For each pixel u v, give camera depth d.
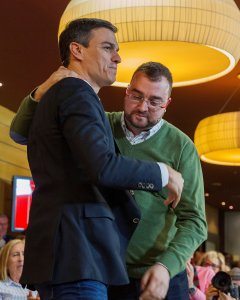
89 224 1.72
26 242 1.78
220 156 6.51
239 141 5.86
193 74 3.47
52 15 5.29
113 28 1.94
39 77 6.85
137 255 2.35
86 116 1.72
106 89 7.40
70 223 1.70
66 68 1.92
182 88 7.47
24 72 6.72
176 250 2.16
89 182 1.71
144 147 2.39
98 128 1.72
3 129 8.38
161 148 2.40
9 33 5.69
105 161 1.67
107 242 1.72
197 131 6.29
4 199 8.34
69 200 1.73
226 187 15.28
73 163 1.75
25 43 5.89
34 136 1.83
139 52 3.16
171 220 2.38
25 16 5.34
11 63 6.46
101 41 1.89
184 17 2.88
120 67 3.26
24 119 1.99
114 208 1.84
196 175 2.39
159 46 3.11
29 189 7.50
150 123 2.28
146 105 2.25
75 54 1.89
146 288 2.01
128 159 1.72
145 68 2.26
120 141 2.41
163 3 2.87
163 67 2.27
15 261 4.54
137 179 1.71
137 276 2.35
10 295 4.47
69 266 1.65
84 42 1.89
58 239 1.69
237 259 19.77
